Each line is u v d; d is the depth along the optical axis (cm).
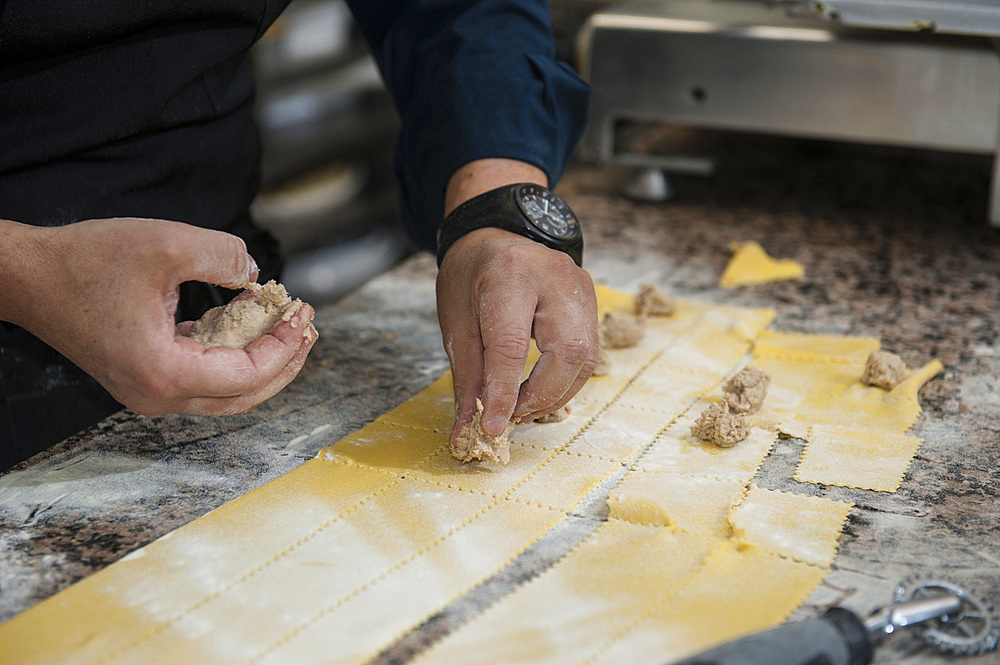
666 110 174
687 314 136
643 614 74
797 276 150
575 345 92
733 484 93
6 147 97
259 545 83
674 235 169
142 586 78
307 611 75
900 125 160
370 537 85
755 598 76
